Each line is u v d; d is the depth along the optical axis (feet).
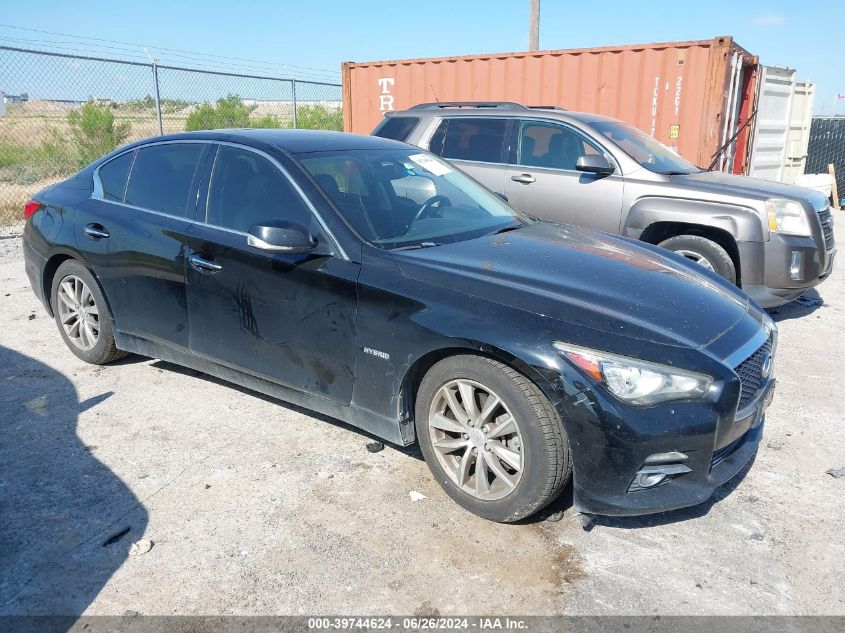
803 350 18.30
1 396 14.29
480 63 33.83
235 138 13.25
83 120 48.55
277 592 8.71
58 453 12.01
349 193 12.07
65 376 15.37
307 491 10.94
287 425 13.16
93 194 15.10
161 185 13.96
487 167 22.89
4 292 22.41
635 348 9.00
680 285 10.90
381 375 10.66
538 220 14.49
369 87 37.45
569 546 9.70
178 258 13.05
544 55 32.12
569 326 9.25
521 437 9.48
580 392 8.91
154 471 11.47
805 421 13.80
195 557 9.34
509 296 9.80
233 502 10.62
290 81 44.21
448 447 10.44
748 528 10.18
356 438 12.69
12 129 52.90
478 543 9.72
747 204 18.89
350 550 9.53
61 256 15.58
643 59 29.86
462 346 9.67
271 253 11.72
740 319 10.41
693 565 9.34
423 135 24.48
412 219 12.28
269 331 11.96
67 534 9.78
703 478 9.27
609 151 20.85
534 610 8.47
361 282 10.70
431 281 10.30
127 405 13.93
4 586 8.73
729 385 9.10
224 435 12.74
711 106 28.76
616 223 20.52
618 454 8.90
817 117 53.93
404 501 10.72
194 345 13.32
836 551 9.67
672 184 19.90
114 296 14.48
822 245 19.07
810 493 11.16
